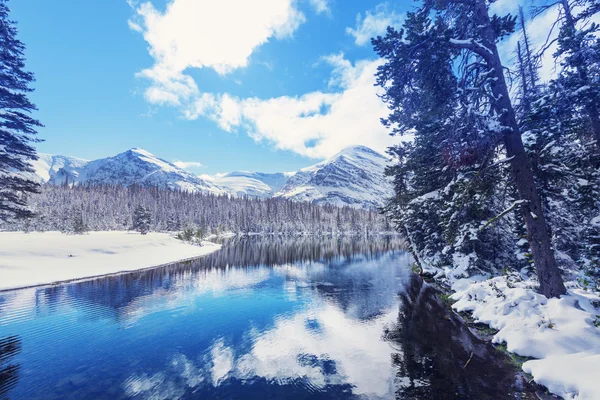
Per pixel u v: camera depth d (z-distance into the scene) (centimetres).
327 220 17250
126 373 851
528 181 928
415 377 758
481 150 948
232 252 5291
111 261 3159
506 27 1052
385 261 3903
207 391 746
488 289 1198
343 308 1541
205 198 17338
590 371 585
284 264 3603
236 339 1118
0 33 2152
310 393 720
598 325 737
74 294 1878
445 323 1173
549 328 780
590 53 921
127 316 1421
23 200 2369
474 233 1392
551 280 892
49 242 3431
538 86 1205
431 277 2238
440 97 1098
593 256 1252
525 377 689
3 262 2383
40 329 1241
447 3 1008
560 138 1217
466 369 771
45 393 746
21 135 2259
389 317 1327
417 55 948
